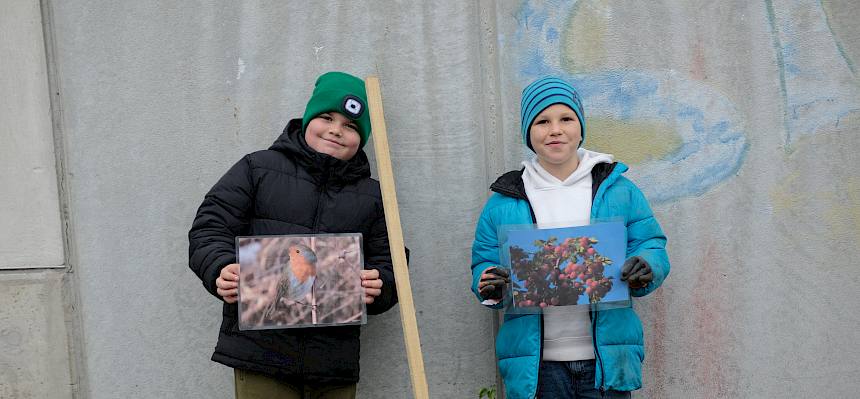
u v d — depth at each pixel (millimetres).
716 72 2854
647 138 2834
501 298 2393
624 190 2479
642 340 2449
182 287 2738
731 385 2818
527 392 2344
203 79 2777
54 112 2711
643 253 2369
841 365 2818
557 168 2506
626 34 2848
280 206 2391
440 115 2805
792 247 2828
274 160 2449
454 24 2820
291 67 2803
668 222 2828
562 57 2832
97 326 2711
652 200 2828
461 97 2809
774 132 2838
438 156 2801
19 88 2686
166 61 2768
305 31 2809
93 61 2738
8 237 2678
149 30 2764
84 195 2721
